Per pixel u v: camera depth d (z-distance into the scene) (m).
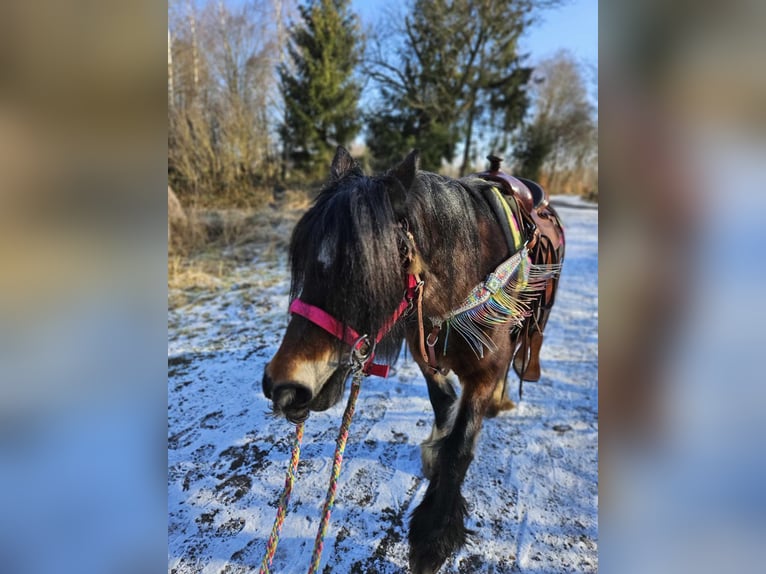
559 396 3.08
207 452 2.42
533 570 1.74
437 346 1.62
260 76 11.56
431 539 1.52
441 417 1.97
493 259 1.66
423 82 14.77
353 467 2.31
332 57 12.73
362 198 1.18
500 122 16.28
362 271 1.12
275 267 6.17
